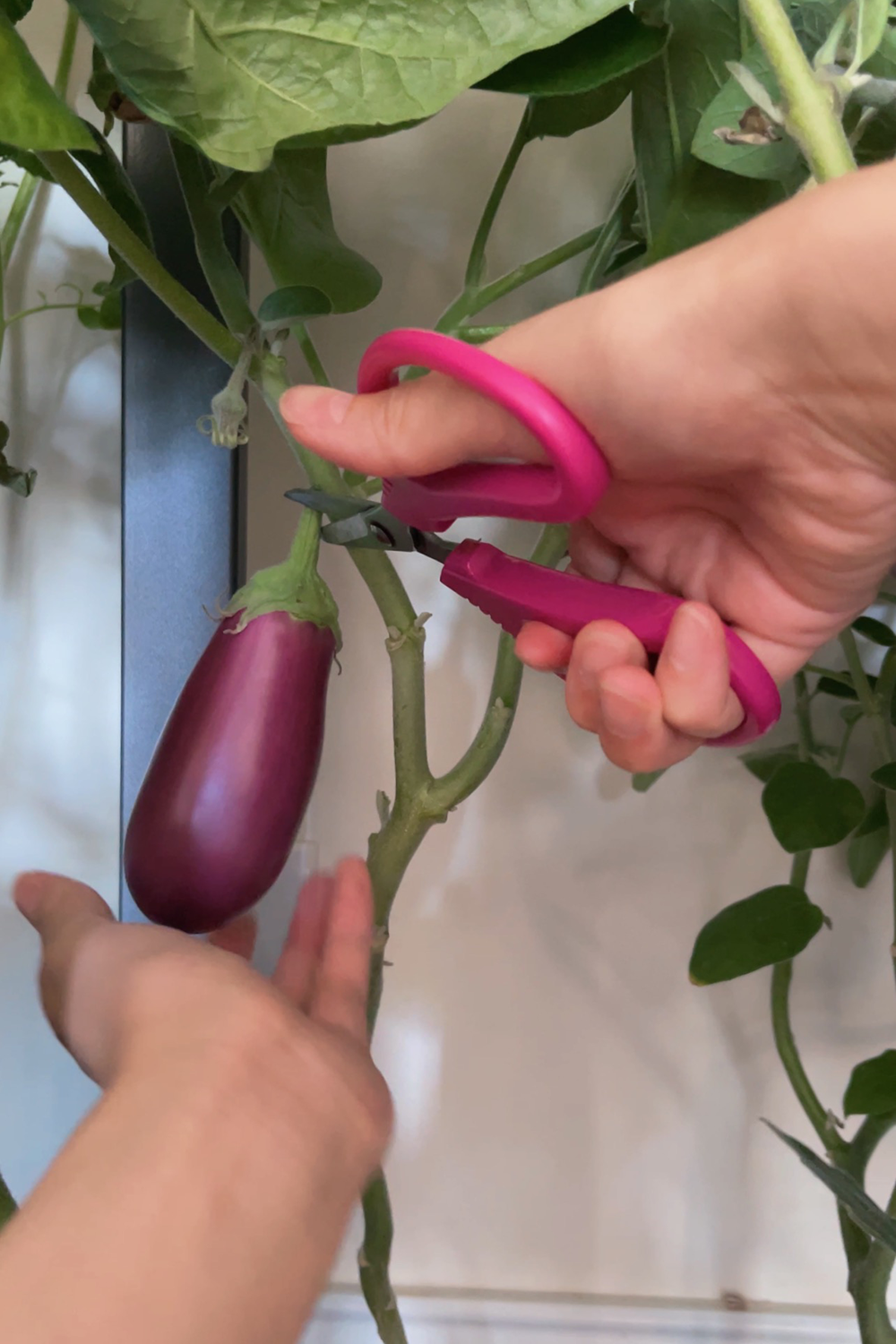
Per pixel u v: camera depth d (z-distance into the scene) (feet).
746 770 2.39
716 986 2.48
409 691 1.61
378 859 1.63
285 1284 1.02
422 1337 2.48
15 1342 0.94
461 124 2.12
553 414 1.22
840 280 1.10
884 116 1.54
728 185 1.60
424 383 1.28
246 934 1.74
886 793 2.06
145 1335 0.96
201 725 1.44
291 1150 1.06
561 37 1.25
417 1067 2.51
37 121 1.16
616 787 2.41
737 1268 2.56
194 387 1.87
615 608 1.42
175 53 1.22
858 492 1.26
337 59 1.24
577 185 2.15
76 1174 1.03
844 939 2.46
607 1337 2.50
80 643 2.28
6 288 2.15
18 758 2.30
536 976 2.47
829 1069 2.50
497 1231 2.56
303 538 1.52
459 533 2.26
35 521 2.24
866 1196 1.74
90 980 1.24
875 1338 2.02
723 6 1.53
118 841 2.32
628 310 1.18
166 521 1.88
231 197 1.51
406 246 2.16
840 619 1.47
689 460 1.29
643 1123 2.53
